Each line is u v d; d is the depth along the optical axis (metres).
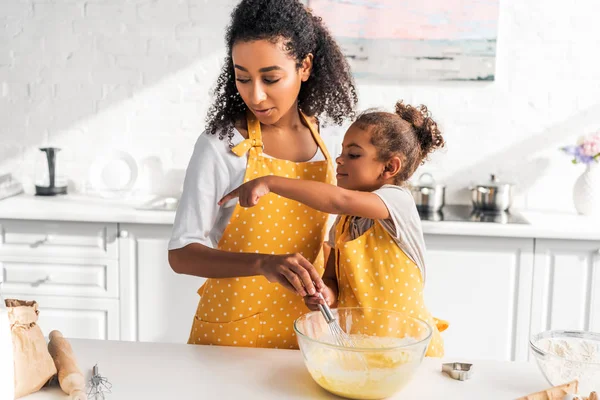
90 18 3.23
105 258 2.92
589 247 2.76
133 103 3.29
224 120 1.42
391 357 1.09
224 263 1.31
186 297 2.93
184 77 3.27
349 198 1.32
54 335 1.25
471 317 2.83
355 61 3.19
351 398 1.14
